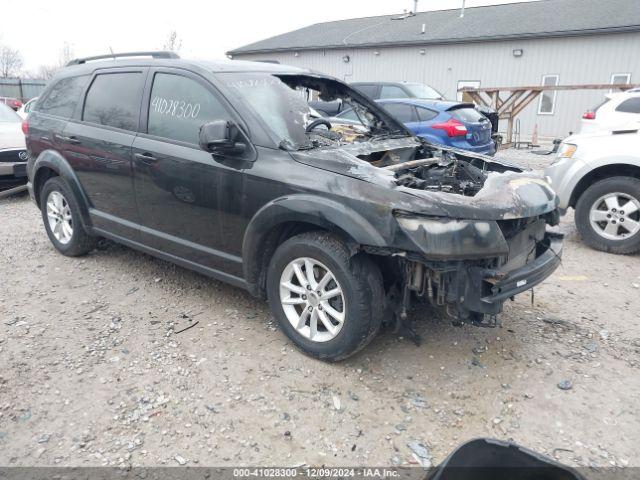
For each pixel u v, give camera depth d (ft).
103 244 17.52
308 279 10.82
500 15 81.66
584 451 8.73
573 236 20.57
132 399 9.85
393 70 84.33
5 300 13.93
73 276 15.56
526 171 12.91
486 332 12.50
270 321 12.85
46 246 18.30
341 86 15.11
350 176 10.03
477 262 9.71
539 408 9.78
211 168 11.77
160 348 11.60
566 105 70.28
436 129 28.04
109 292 14.47
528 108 73.20
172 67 13.21
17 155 25.07
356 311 10.05
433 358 11.33
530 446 8.82
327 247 10.23
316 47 91.20
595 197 18.33
